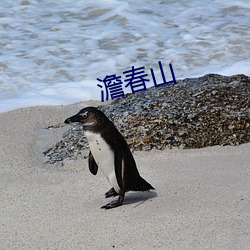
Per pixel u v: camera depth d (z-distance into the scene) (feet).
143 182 47.39
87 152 62.18
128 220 44.83
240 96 67.26
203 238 41.39
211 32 102.99
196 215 44.78
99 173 56.80
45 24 106.32
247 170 55.26
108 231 43.39
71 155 62.13
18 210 48.70
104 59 92.99
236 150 61.41
